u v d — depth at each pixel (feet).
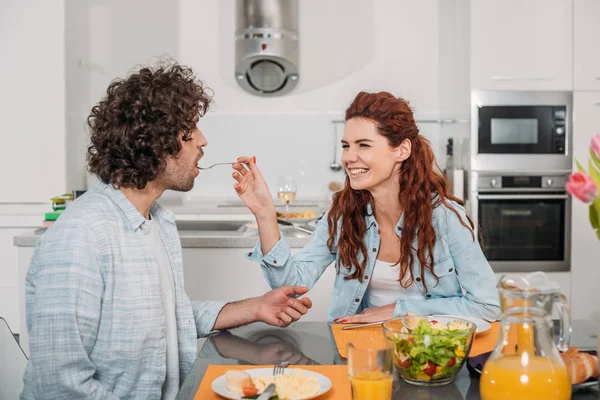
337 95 16.53
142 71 4.95
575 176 3.11
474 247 5.95
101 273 4.59
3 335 5.25
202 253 9.69
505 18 13.57
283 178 11.57
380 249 6.24
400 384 3.96
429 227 5.87
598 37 13.47
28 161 14.19
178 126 4.88
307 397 3.63
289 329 5.36
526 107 13.60
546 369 3.26
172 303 5.33
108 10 15.74
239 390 3.69
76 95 14.79
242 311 5.44
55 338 4.35
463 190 14.16
